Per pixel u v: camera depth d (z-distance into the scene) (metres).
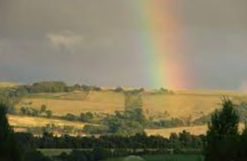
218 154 44.81
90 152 166.25
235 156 43.56
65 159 148.88
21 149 40.34
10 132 39.69
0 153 38.69
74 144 184.12
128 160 153.00
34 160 78.88
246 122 46.66
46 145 164.38
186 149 173.00
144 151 182.25
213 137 46.19
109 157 166.62
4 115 39.88
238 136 44.53
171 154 160.62
